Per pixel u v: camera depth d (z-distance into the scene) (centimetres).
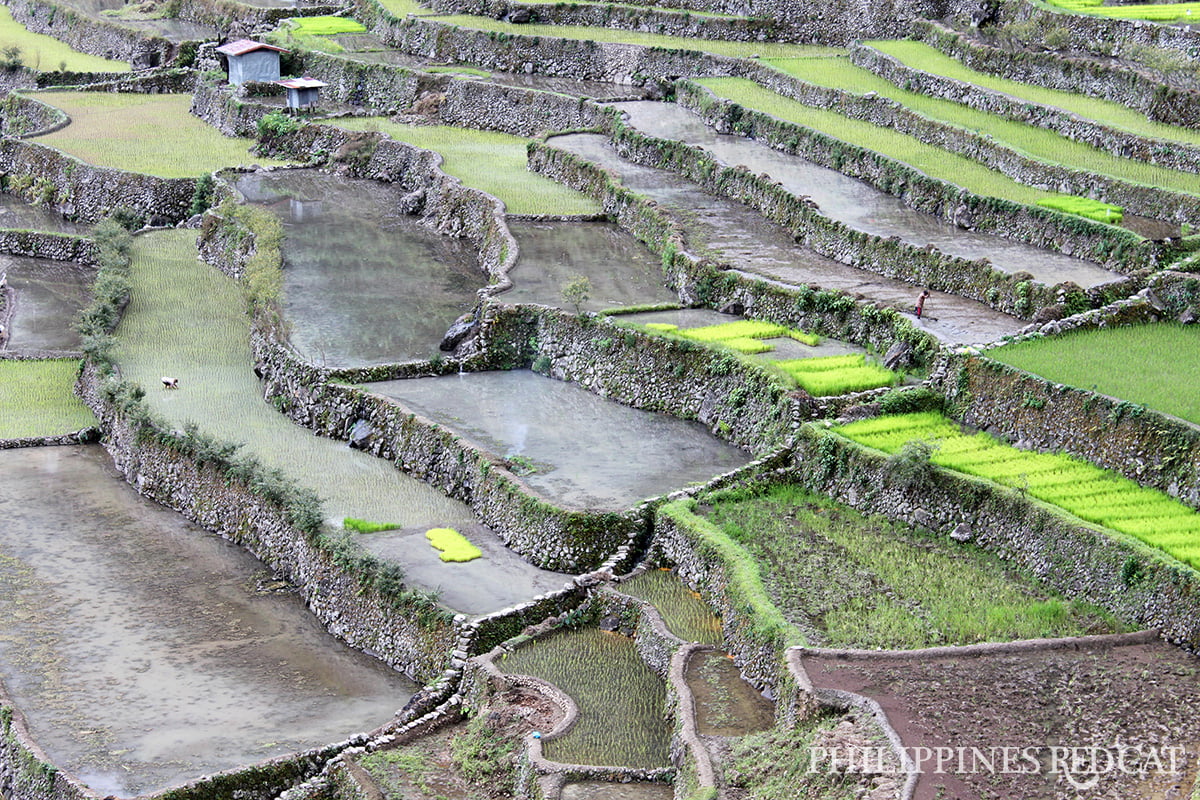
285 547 5688
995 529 4988
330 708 4891
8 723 4775
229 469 6006
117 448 6650
